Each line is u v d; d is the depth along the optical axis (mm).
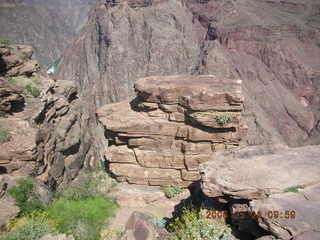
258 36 78562
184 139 14773
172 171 15086
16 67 22266
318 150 10883
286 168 9812
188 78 15742
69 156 21812
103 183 15422
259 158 10484
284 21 81688
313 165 9922
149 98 14977
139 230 10141
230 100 13852
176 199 14664
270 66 75750
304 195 8695
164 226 10930
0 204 11242
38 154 15555
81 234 10711
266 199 8641
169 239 9508
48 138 18297
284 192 8867
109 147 15672
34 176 14930
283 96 70438
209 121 13953
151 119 15000
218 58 76000
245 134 14523
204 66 76125
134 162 15281
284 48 76500
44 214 11359
